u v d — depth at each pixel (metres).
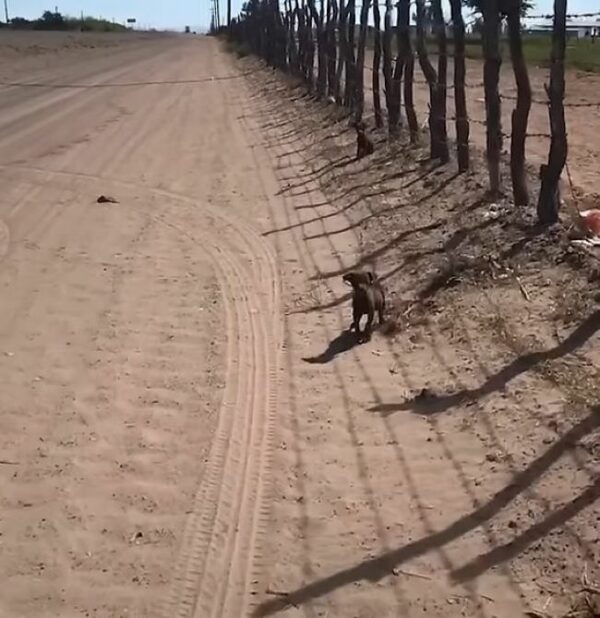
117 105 35.88
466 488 6.07
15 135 27.81
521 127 11.27
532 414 6.76
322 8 28.78
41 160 22.73
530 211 11.14
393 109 19.00
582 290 8.63
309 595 5.21
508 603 4.92
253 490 6.39
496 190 12.27
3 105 36.78
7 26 144.00
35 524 6.12
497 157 12.19
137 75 54.09
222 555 5.69
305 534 5.81
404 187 14.69
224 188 17.70
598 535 5.26
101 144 25.20
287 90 35.59
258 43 63.47
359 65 21.81
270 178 18.30
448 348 8.32
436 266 10.45
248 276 11.52
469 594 5.04
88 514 6.22
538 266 9.53
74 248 13.50
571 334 7.87
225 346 9.12
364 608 5.04
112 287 11.38
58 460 6.98
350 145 19.81
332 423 7.25
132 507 6.28
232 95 39.06
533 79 29.98
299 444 6.97
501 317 8.55
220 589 5.36
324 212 14.61
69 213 16.19
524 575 5.11
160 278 11.67
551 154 10.20
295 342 9.07
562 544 5.28
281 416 7.47
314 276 11.22
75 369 8.74
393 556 5.46
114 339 9.49
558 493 5.75
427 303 9.52
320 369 8.33
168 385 8.27
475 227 11.32
